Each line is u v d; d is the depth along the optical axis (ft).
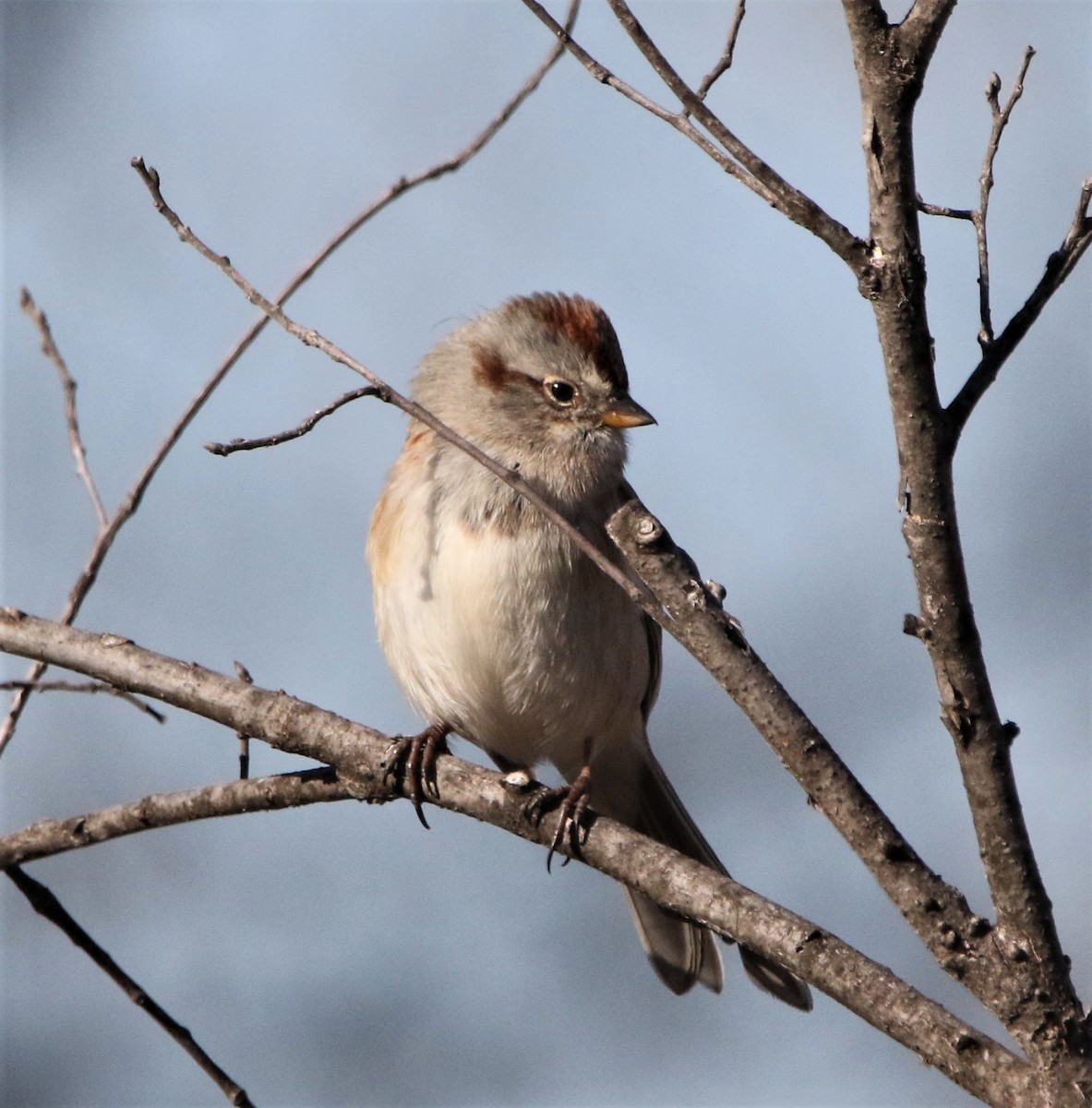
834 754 19.42
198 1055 25.48
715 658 19.63
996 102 18.51
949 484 17.88
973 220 18.38
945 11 16.98
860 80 17.30
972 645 18.13
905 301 17.33
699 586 20.03
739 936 21.20
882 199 17.29
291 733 25.54
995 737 18.31
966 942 18.69
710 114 17.76
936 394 17.76
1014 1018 18.42
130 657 26.09
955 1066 18.79
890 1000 19.42
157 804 26.04
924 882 18.93
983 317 18.16
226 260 21.74
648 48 17.92
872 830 19.17
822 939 20.34
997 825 18.39
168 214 22.02
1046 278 17.95
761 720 19.62
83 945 25.84
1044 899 18.53
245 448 20.58
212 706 25.75
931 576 17.98
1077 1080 18.12
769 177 17.49
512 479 20.47
